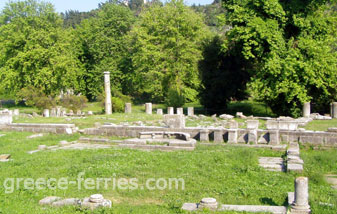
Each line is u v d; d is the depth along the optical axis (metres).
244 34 34.78
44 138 22.67
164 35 48.16
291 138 19.02
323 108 39.12
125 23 60.59
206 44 47.53
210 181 12.79
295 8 34.62
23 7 50.97
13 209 10.09
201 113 44.88
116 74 58.22
